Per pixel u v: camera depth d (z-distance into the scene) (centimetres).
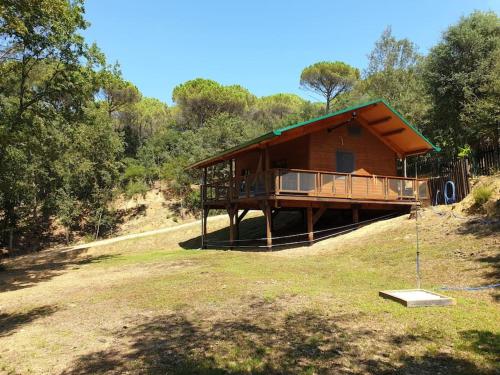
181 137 4956
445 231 1320
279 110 6588
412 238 1358
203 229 2292
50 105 1959
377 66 3756
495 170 1964
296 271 1170
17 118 1795
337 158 1994
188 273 1251
